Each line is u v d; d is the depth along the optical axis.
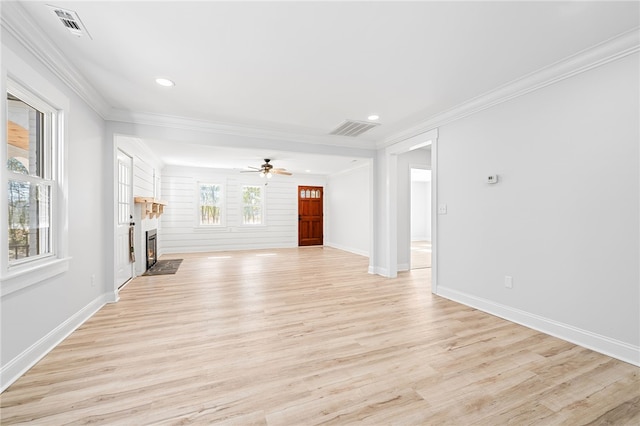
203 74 2.65
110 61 2.41
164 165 7.62
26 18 1.82
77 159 2.73
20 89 1.96
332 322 2.86
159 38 2.09
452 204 3.60
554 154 2.53
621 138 2.12
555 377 1.89
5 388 1.74
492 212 3.09
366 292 3.97
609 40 2.11
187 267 5.75
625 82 2.10
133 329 2.67
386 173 4.98
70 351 2.23
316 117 3.83
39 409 1.56
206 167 8.05
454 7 1.77
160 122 3.76
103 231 3.41
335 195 9.22
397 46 2.21
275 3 1.73
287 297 3.72
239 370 1.97
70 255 2.58
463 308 3.29
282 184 9.12
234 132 4.21
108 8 1.77
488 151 3.13
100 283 3.33
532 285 2.71
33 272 2.01
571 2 1.73
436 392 1.73
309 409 1.58
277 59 2.39
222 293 3.89
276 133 4.44
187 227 7.95
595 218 2.27
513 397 1.69
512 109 2.88
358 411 1.56
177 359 2.12
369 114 3.71
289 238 9.23
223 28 1.98
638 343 2.04
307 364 2.05
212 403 1.63
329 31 2.02
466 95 3.12
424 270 5.59
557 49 2.24
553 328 2.54
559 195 2.50
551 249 2.56
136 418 1.50
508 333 2.59
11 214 1.98
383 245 5.09
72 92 2.63
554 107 2.53
